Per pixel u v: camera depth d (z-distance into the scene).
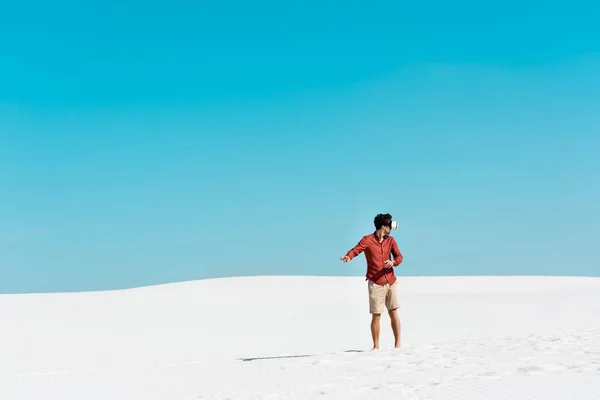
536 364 8.09
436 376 7.86
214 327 25.00
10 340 21.72
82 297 41.25
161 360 15.34
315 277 55.72
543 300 34.72
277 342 19.39
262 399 7.47
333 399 7.05
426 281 55.00
